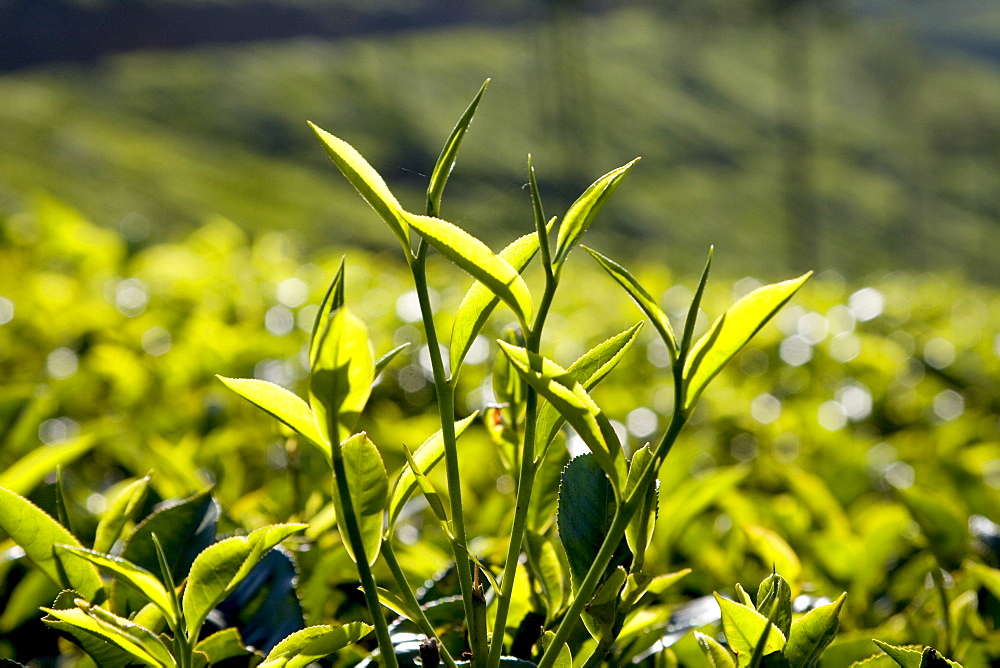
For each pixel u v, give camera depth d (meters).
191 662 0.80
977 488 1.93
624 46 89.31
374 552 0.74
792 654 0.88
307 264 5.26
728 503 1.67
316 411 0.67
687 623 1.15
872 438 3.05
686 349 0.72
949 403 3.18
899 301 5.16
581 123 66.62
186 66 64.12
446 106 65.94
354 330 0.63
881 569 1.58
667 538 1.52
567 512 0.93
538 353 0.73
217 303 3.80
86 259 4.44
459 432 0.85
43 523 0.95
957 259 60.25
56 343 3.09
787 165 66.06
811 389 3.44
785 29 66.06
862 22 82.50
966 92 76.69
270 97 59.72
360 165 0.74
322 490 1.52
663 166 64.75
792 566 1.37
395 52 78.00
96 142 40.31
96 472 2.21
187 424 2.30
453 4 89.88
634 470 0.81
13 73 59.25
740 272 46.16
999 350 3.64
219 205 35.97
